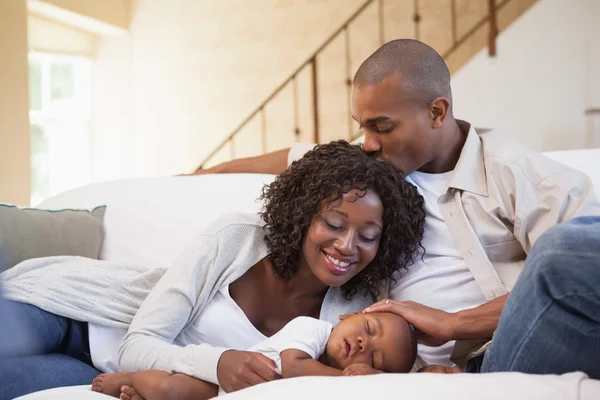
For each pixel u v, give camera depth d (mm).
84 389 1445
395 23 6016
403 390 965
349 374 1325
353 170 1548
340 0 6219
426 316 1506
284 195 1654
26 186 4602
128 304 1781
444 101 1671
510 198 1659
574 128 4051
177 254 2176
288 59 6418
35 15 6160
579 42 4020
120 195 2385
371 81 1627
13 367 1506
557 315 1084
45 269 1833
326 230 1542
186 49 6809
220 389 1373
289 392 1003
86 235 2205
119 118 6969
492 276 1646
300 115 6387
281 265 1632
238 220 1669
